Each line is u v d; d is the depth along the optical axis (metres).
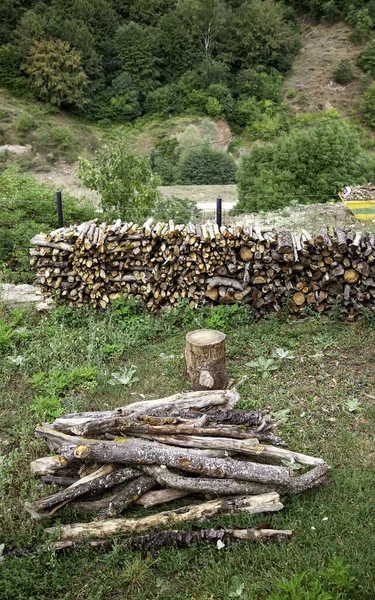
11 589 3.62
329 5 71.44
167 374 6.49
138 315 8.03
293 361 6.70
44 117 52.06
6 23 61.56
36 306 8.27
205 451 4.46
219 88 59.28
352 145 23.14
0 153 44.28
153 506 4.34
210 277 8.05
